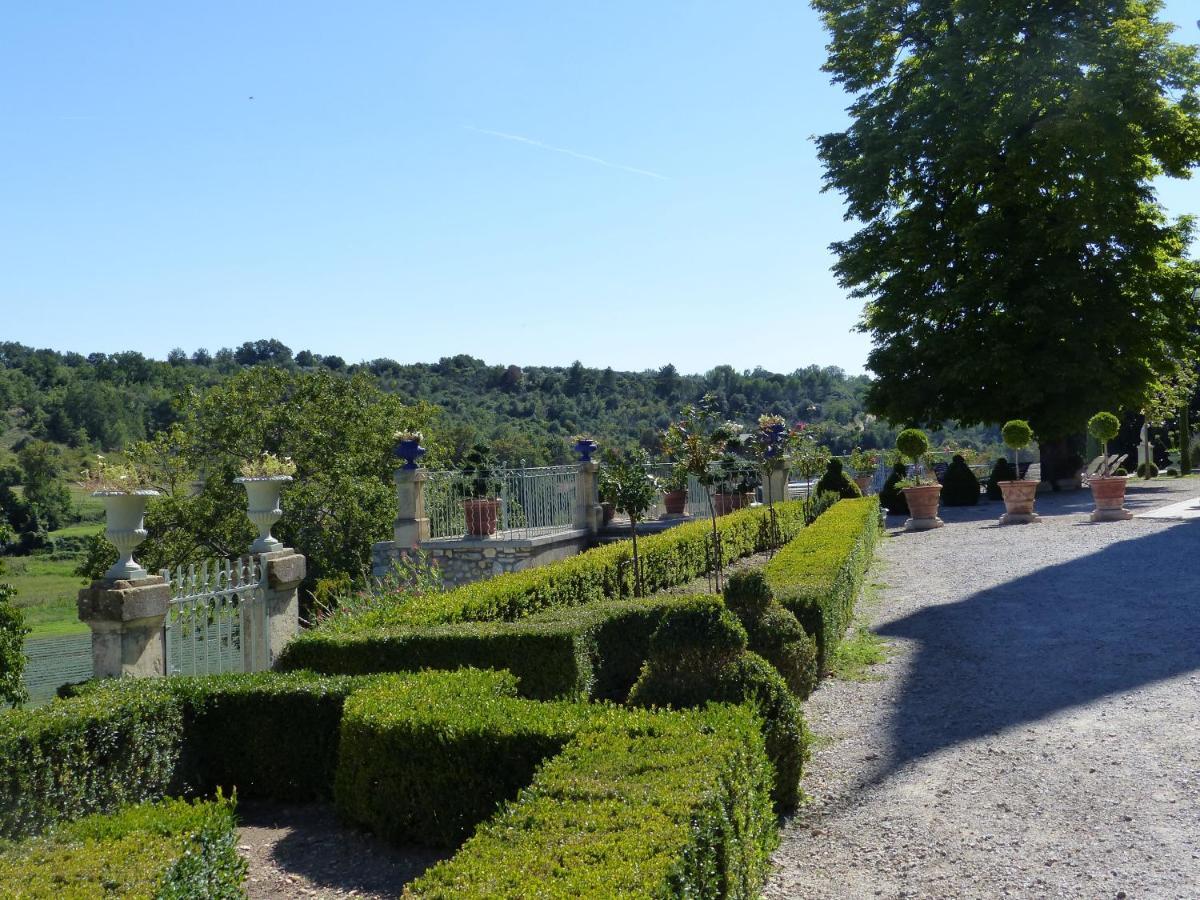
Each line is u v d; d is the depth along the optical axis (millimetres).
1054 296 23391
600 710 5090
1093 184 22844
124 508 7078
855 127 26094
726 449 17125
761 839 4348
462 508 16266
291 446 28547
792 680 6684
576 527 17484
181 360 85188
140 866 3439
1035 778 5348
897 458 28312
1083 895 4016
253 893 4602
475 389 75875
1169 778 5152
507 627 7391
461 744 4977
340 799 5434
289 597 8812
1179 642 7969
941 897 4117
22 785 4820
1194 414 44250
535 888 2865
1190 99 23078
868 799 5305
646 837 3234
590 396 76250
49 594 35594
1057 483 25812
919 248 25000
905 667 8102
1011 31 23391
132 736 5520
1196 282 24750
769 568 9602
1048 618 9383
